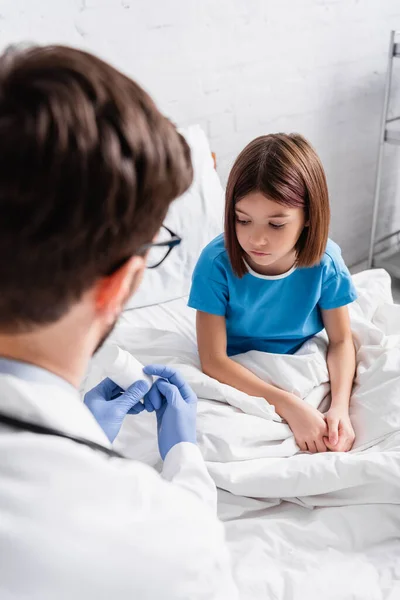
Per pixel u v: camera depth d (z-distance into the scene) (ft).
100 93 1.08
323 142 7.17
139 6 5.11
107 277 1.26
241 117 6.28
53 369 1.33
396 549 2.90
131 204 1.14
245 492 3.04
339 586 2.64
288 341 4.12
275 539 2.88
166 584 1.27
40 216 1.04
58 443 1.21
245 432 3.32
